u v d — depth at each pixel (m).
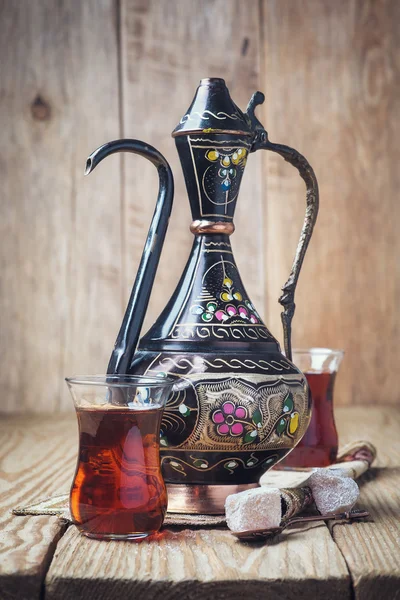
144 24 2.48
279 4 2.49
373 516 1.18
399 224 2.52
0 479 1.46
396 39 2.52
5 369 2.48
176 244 2.46
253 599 0.90
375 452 1.55
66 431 2.08
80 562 0.95
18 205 2.48
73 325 2.49
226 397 1.10
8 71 2.47
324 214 2.52
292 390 1.14
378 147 2.52
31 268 2.48
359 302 2.52
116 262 2.49
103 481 1.02
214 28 2.48
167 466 1.13
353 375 2.53
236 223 2.50
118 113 2.49
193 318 1.15
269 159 2.50
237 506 1.04
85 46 2.48
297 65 2.50
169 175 1.18
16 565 0.93
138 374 1.14
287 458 1.47
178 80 2.48
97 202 2.49
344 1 2.51
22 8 2.47
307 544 1.03
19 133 2.48
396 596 0.91
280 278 2.50
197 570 0.93
